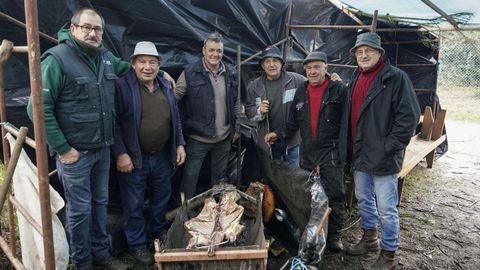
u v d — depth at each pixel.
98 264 3.18
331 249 3.61
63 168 2.64
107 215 3.62
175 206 4.02
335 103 3.28
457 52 14.73
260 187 3.49
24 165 2.53
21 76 3.13
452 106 13.23
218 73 3.54
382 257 3.14
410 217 4.55
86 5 3.21
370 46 2.80
